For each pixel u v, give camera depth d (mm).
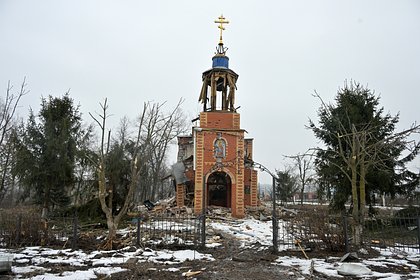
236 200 29000
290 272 9961
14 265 10391
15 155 21453
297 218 14648
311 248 13477
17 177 23359
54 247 13758
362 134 14227
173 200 34188
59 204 24562
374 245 14656
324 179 21766
